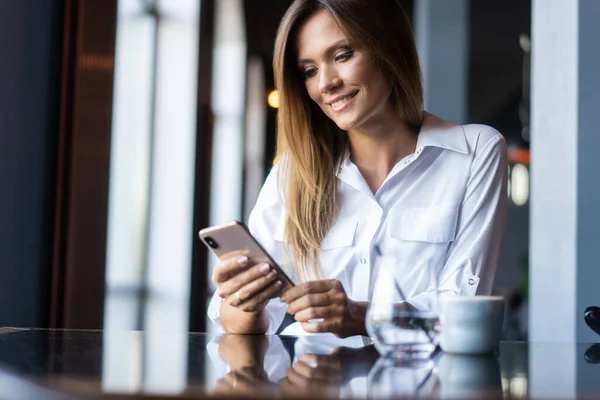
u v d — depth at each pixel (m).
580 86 2.68
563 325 2.74
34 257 2.35
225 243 1.52
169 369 1.02
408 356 1.18
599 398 0.82
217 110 6.57
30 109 2.29
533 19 3.16
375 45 1.81
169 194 4.30
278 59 1.90
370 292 1.88
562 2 2.80
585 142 2.67
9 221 2.18
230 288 1.53
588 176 2.67
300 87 1.93
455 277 1.79
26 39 2.26
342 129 1.92
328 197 1.91
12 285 2.20
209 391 0.83
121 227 4.17
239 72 6.60
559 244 2.79
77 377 0.92
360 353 1.24
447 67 6.36
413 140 1.96
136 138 4.22
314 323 1.48
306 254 1.90
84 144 2.47
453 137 1.93
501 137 1.96
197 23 4.26
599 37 2.68
